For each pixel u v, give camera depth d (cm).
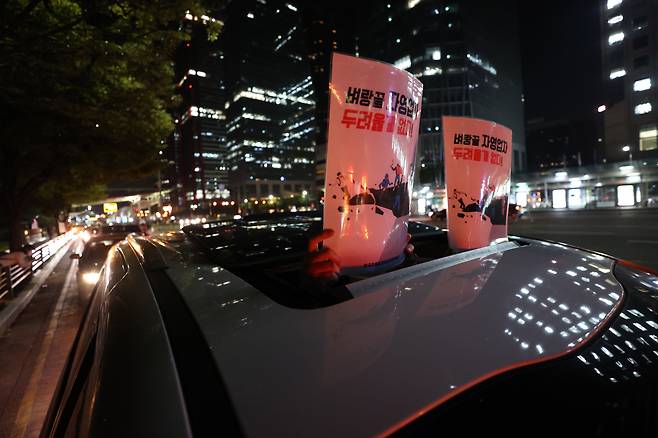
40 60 457
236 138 14100
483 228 196
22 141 706
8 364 441
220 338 88
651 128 4675
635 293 127
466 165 190
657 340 96
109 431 63
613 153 5084
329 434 59
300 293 125
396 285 117
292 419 62
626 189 3872
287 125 14900
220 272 150
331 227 134
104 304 128
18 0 457
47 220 3378
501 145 201
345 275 139
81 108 593
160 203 10231
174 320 101
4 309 663
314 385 69
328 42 12950
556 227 1958
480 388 70
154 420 64
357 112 129
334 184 132
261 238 221
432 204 5441
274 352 80
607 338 92
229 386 70
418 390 68
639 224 1797
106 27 468
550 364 79
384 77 132
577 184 4259
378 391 68
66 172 1041
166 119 1045
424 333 86
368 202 138
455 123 189
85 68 535
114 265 192
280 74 14825
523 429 65
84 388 87
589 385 76
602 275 139
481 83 7031
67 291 908
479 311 97
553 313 99
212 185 14975
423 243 254
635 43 4794
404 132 145
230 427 62
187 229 271
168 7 468
